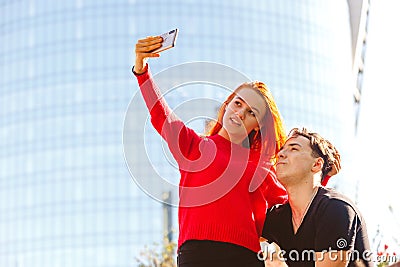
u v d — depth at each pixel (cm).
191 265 1091
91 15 14388
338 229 1118
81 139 14050
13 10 14588
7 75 14438
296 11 14425
